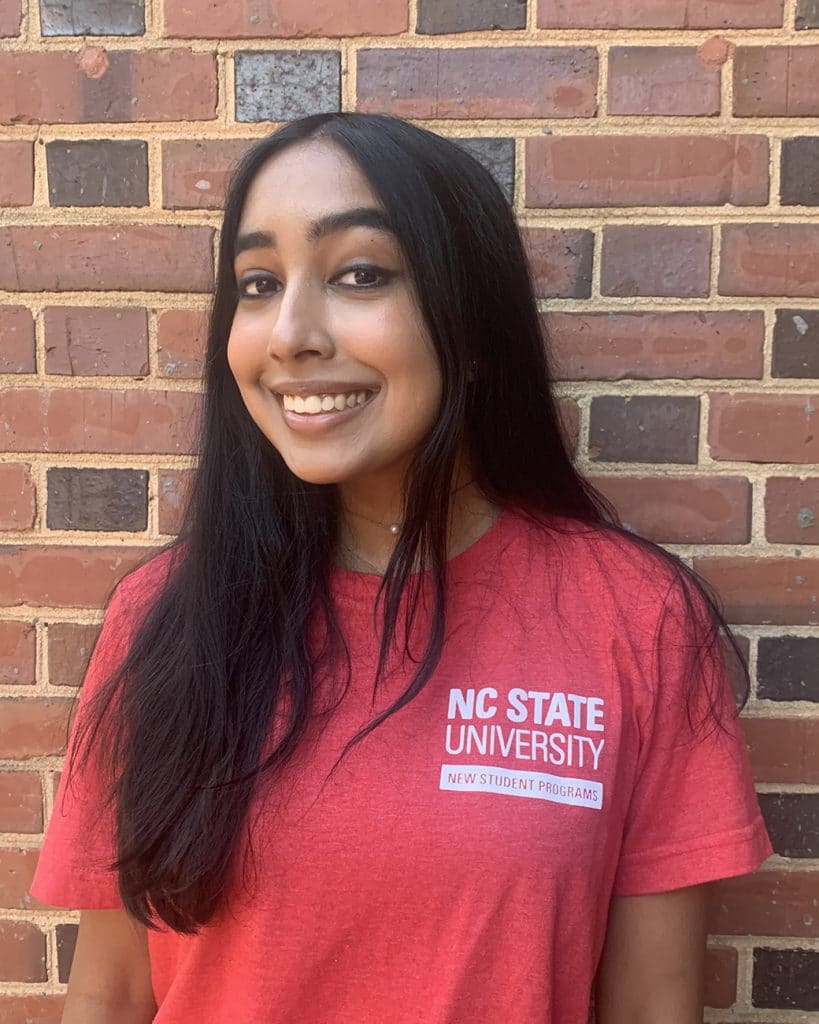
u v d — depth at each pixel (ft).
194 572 2.72
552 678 2.49
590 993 2.58
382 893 2.32
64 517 3.45
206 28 3.24
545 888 2.30
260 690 2.54
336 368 2.28
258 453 2.72
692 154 3.20
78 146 3.31
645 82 3.19
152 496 3.43
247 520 2.71
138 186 3.32
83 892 2.68
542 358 2.84
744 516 3.31
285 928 2.37
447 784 2.36
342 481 2.48
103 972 2.83
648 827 2.53
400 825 2.32
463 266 2.40
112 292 3.36
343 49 3.23
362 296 2.27
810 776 3.35
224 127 3.28
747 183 3.20
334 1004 2.38
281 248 2.29
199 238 3.32
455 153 2.49
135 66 3.27
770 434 3.27
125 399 3.40
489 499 2.79
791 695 3.34
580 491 2.96
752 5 3.14
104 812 2.68
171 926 2.48
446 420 2.40
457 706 2.46
